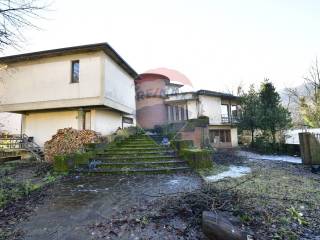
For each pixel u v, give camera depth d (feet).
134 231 10.58
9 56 37.81
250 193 15.11
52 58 38.14
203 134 42.55
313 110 59.93
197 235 9.96
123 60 41.01
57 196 16.74
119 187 19.13
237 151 54.49
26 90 38.50
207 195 13.55
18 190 17.80
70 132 35.19
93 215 12.83
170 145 33.83
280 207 12.62
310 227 10.28
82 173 25.18
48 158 34.32
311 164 28.43
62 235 10.43
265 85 56.95
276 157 41.68
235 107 76.59
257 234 9.53
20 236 10.40
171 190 17.42
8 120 52.49
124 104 44.98
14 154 38.32
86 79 36.04
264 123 54.39
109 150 32.35
